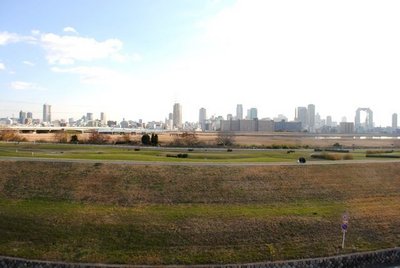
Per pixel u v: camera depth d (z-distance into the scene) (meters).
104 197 41.25
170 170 48.81
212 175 48.09
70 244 30.75
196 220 35.50
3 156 59.03
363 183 51.81
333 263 29.41
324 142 151.62
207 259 28.84
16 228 33.19
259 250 30.69
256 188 45.69
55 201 40.16
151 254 29.47
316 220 37.06
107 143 111.12
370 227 36.91
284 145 114.25
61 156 60.97
